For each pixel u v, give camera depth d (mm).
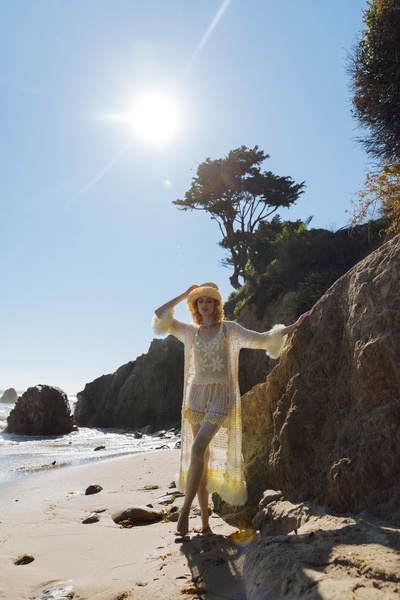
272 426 4145
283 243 21797
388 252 3490
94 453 11922
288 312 18875
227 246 33312
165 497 5238
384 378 3008
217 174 31500
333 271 19156
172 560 2951
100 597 2479
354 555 2031
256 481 3949
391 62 8953
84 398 27703
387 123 9016
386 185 7660
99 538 3723
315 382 3605
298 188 31766
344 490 2879
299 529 2781
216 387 3631
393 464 2736
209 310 3795
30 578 2863
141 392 26141
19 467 8961
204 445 3441
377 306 3258
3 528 4207
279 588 1959
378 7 8930
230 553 2969
